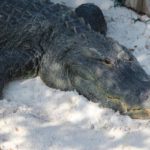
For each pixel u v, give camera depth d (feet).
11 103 22.59
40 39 25.22
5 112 21.95
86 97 22.86
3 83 23.59
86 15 28.63
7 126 21.26
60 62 23.77
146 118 21.80
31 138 20.66
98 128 21.34
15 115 21.81
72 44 24.11
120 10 30.78
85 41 24.11
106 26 28.91
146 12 30.30
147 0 29.94
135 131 21.18
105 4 31.30
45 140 20.57
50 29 25.34
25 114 21.91
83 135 20.94
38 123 21.50
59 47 24.32
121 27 29.17
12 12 26.68
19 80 24.43
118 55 23.22
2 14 26.55
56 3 29.37
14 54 24.61
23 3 27.35
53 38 24.95
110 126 21.42
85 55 23.30
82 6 29.27
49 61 24.29
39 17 26.08
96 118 21.75
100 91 22.41
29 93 23.50
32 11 26.71
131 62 23.31
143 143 20.54
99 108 22.21
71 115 21.99
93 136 20.89
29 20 26.00
